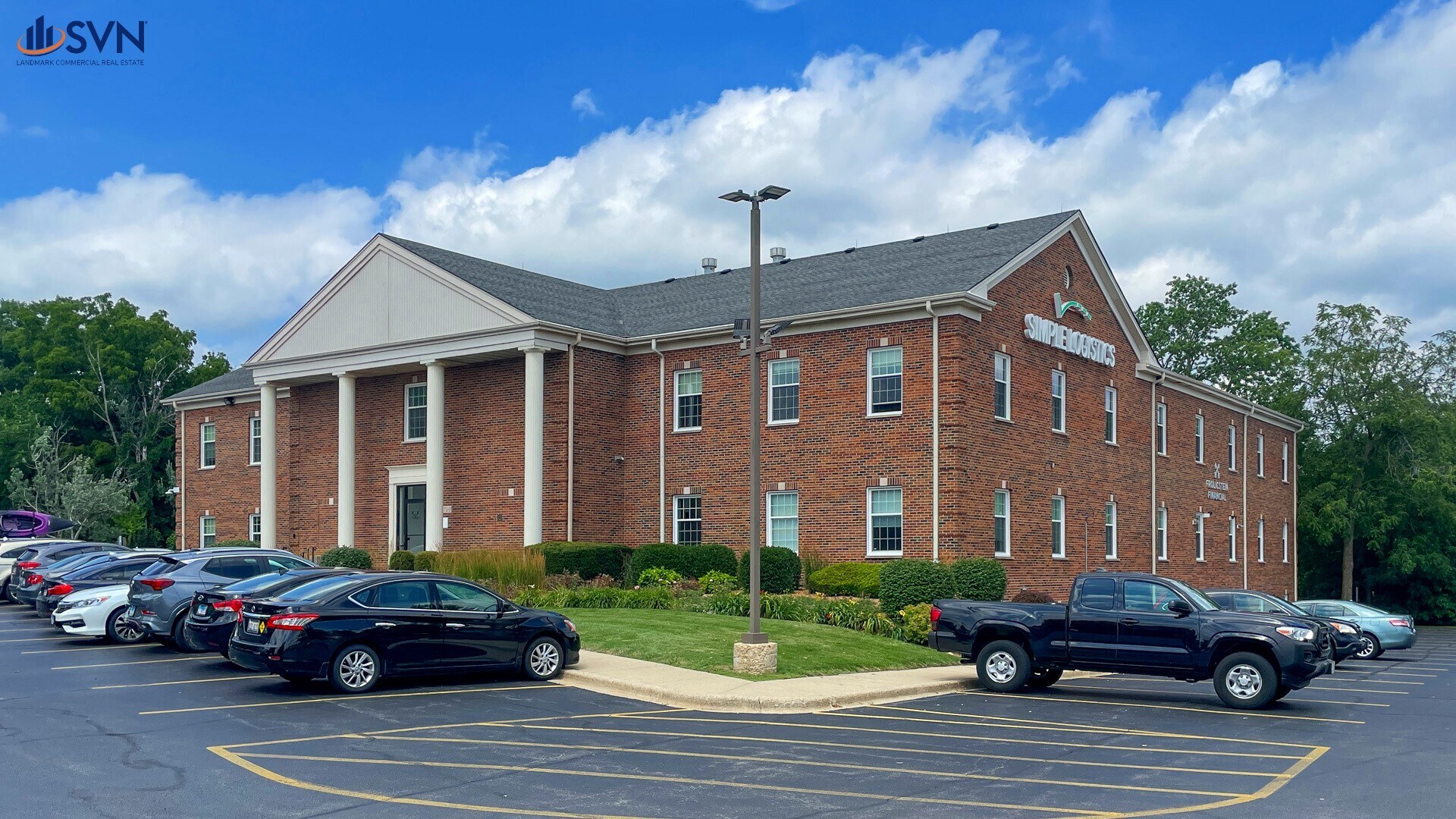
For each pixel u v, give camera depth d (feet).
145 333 229.04
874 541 104.12
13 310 259.60
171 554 79.61
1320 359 209.56
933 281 107.04
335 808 33.81
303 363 134.82
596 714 52.19
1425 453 201.16
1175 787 38.32
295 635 55.16
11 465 209.67
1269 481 181.27
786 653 70.85
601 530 118.42
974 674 70.69
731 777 39.09
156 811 33.27
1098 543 123.24
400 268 125.90
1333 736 50.24
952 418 99.60
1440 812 34.99
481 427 123.24
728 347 114.62
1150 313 257.14
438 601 59.62
